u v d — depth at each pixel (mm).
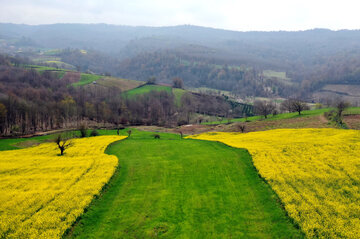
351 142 40531
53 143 61500
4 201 25547
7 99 100125
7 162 41062
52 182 30672
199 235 20234
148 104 166250
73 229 21359
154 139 68125
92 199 26266
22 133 85000
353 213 21172
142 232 20875
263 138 55094
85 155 46594
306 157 35469
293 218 21312
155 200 26250
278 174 30234
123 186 30312
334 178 27828
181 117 152250
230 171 33500
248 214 22938
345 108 80062
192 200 25891
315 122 74500
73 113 118125
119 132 91188
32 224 21453
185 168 35656
